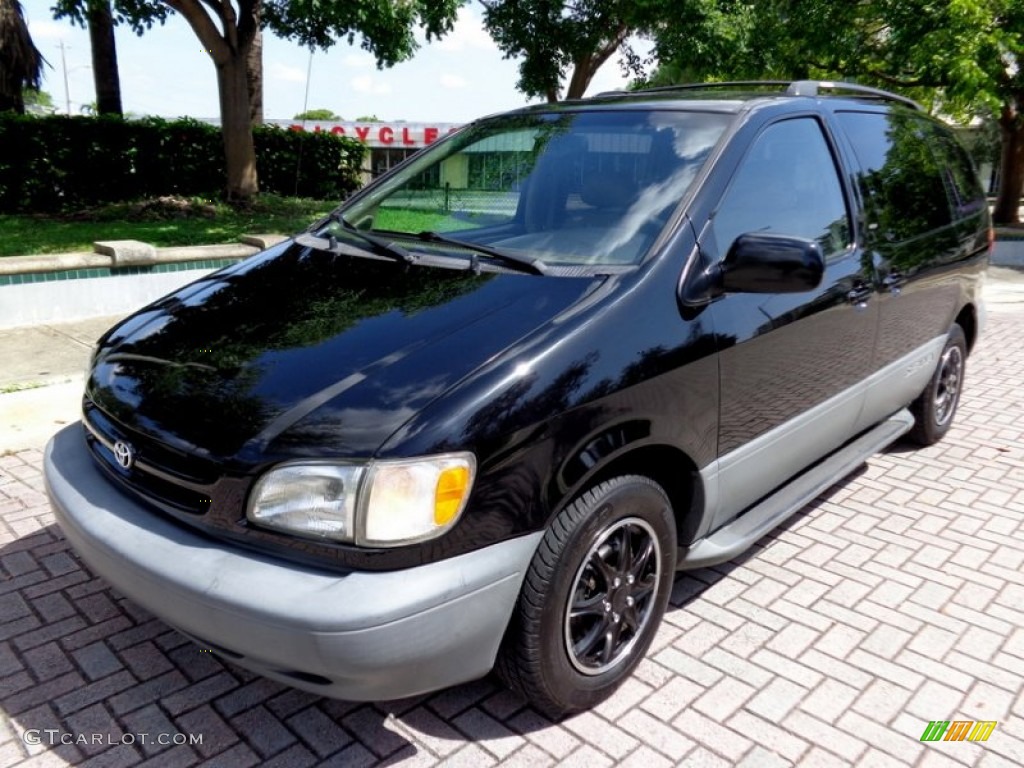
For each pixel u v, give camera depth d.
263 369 2.54
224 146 14.06
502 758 2.54
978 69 12.40
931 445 5.22
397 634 2.14
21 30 14.36
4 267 6.89
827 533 4.05
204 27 13.00
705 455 2.94
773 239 2.79
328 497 2.19
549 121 3.73
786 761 2.56
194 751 2.55
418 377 2.38
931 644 3.17
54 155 13.11
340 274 3.14
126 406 2.62
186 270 7.99
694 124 3.35
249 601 2.16
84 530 2.53
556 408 2.40
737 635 3.20
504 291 2.78
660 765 2.53
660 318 2.74
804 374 3.41
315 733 2.62
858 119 4.12
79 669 2.91
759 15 15.41
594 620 2.70
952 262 4.65
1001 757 2.60
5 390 5.51
